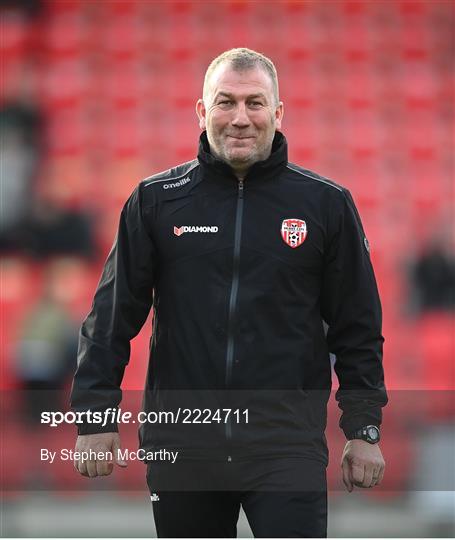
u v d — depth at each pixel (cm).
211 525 1238
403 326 3731
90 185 4344
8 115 4512
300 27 4944
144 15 4972
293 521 1171
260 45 4888
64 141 4509
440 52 4900
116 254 1252
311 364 1222
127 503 2495
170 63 4834
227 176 1229
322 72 4800
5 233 3978
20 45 4800
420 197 4444
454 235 4212
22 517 2428
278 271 1204
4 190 4191
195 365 1196
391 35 4919
